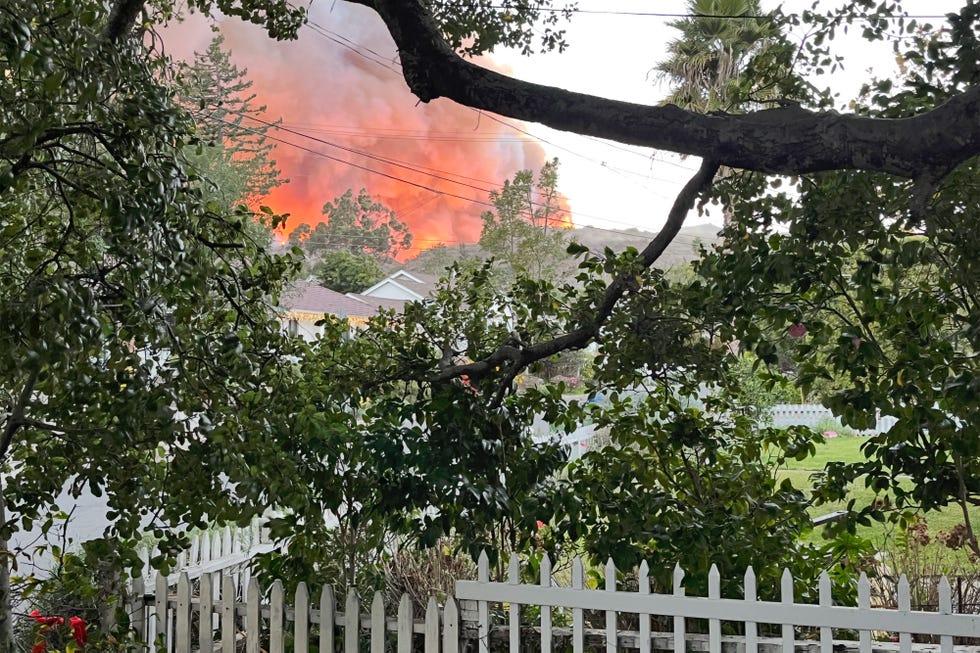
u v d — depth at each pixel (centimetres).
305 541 492
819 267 450
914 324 430
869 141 333
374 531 512
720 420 559
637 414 543
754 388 1069
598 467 527
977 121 312
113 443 365
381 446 492
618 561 462
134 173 323
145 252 332
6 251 400
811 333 454
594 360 542
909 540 617
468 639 448
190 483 408
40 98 293
